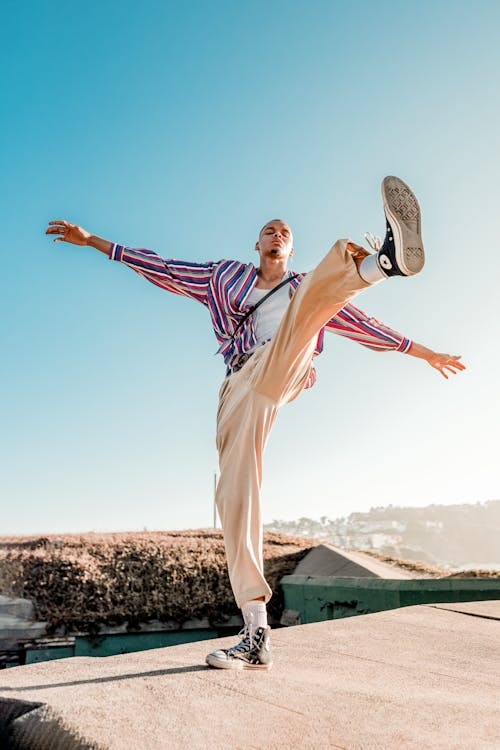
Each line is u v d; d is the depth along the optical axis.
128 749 1.44
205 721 1.64
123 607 8.94
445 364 3.08
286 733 1.58
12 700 1.78
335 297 2.22
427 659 2.85
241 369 2.57
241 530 2.37
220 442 2.57
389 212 2.07
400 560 11.79
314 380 2.88
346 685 2.13
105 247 2.79
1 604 8.44
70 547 9.75
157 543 10.10
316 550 12.02
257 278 2.85
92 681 2.07
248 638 2.31
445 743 1.55
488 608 4.54
